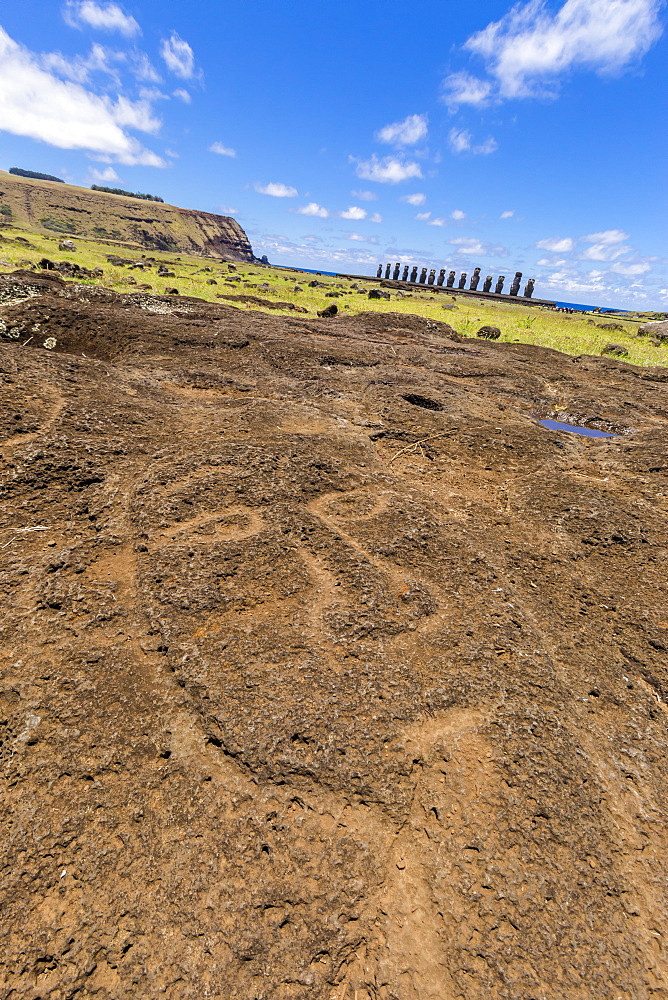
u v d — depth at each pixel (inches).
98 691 100.1
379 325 538.0
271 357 323.9
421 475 213.8
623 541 172.4
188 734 94.7
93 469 165.0
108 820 82.7
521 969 72.0
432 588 135.6
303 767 90.4
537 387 370.3
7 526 140.2
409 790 89.8
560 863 82.6
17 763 88.9
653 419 328.5
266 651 109.9
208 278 1215.6
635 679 121.7
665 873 84.2
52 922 72.9
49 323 301.4
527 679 112.2
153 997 68.0
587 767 97.0
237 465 173.0
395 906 76.9
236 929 72.8
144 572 127.7
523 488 207.3
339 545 145.6
